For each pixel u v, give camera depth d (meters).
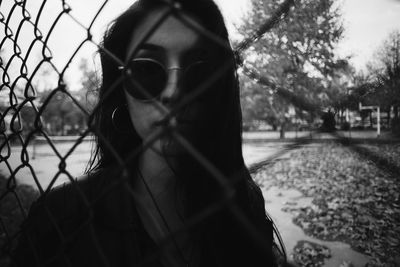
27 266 1.05
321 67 10.20
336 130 3.54
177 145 0.96
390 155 8.15
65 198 1.13
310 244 4.59
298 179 8.63
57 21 0.79
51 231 1.08
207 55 1.00
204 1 1.08
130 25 1.10
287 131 36.56
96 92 1.50
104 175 1.16
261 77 1.91
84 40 0.71
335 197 6.86
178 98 0.93
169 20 0.98
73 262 1.04
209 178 1.12
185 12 1.05
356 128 32.12
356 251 4.36
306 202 6.70
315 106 4.26
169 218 1.12
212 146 1.11
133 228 1.06
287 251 4.35
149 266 1.02
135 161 1.17
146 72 0.95
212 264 1.11
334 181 8.16
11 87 1.04
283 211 6.15
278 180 8.63
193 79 0.98
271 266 1.19
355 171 8.77
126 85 0.96
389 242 4.57
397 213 5.62
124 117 1.27
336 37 10.62
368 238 4.73
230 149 1.16
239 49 1.02
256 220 1.30
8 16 1.09
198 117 1.01
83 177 1.20
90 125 0.70
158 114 0.93
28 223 1.05
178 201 1.12
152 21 1.05
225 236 1.13
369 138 17.70
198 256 1.11
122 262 1.03
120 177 0.63
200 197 1.11
